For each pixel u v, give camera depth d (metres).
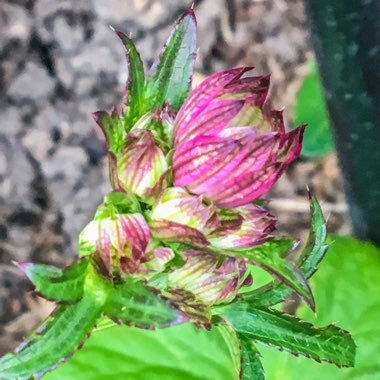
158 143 0.05
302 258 0.06
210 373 0.09
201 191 0.05
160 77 0.06
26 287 0.12
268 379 0.09
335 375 0.10
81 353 0.09
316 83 0.11
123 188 0.05
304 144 0.11
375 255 0.10
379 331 0.10
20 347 0.05
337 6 0.08
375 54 0.08
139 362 0.09
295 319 0.06
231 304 0.06
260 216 0.05
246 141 0.05
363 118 0.08
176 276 0.05
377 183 0.09
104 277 0.05
